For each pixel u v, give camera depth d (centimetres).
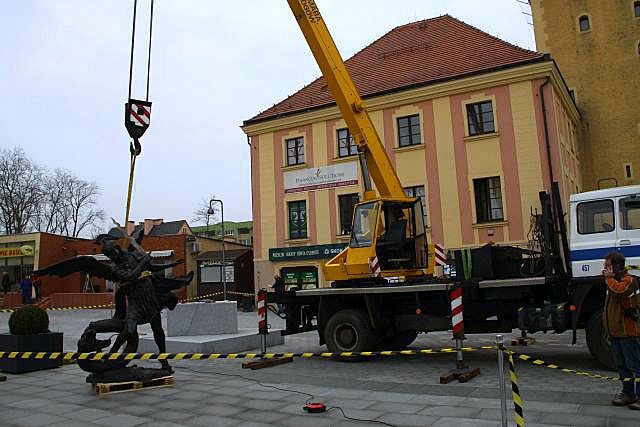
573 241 939
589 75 3212
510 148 2272
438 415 635
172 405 735
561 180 2189
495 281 968
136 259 872
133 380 845
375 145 1252
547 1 3391
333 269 1191
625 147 3081
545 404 666
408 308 1106
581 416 608
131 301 868
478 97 2352
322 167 2680
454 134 2386
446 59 2598
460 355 892
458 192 2355
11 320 1063
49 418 682
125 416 682
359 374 951
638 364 643
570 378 838
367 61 2897
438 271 1418
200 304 1371
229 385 869
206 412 692
